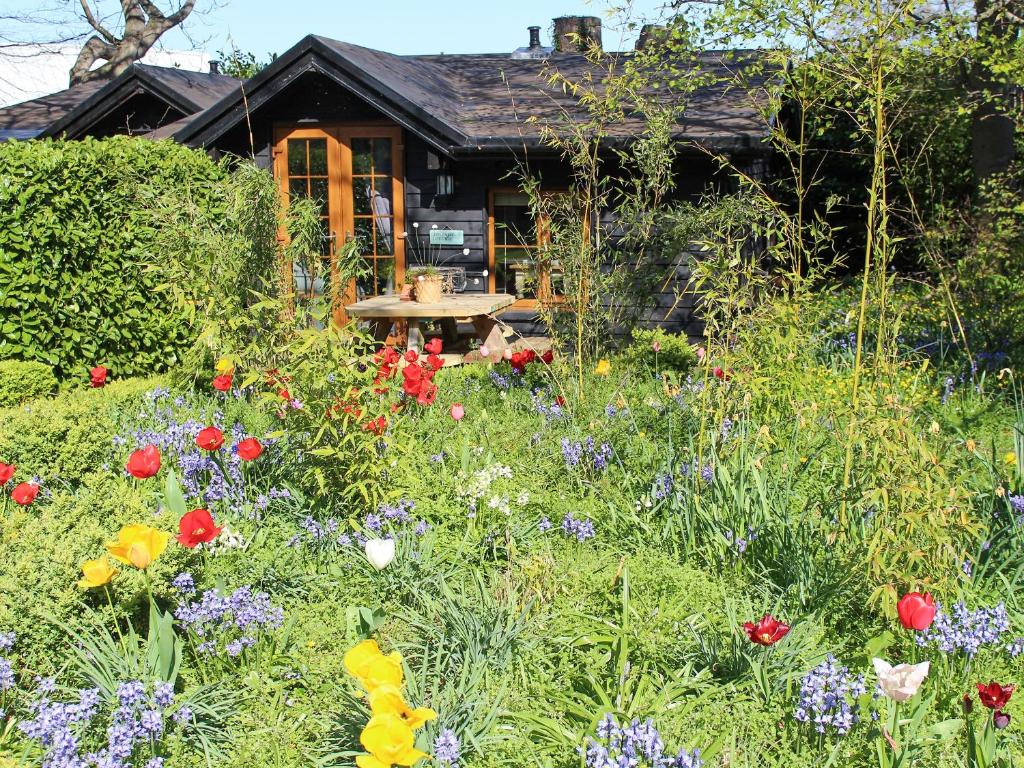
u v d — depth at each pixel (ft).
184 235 24.91
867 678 13.28
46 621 12.41
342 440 17.43
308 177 44.09
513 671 13.50
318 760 11.39
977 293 32.81
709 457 18.61
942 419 24.80
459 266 43.62
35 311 30.12
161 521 14.93
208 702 12.44
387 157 43.57
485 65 56.54
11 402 27.91
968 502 15.87
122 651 12.71
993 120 46.47
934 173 51.70
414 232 43.78
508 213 43.24
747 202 32.01
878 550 14.29
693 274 19.44
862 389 16.76
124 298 31.58
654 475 19.17
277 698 12.65
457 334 42.01
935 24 36.70
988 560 15.72
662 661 13.70
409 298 36.91
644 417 23.31
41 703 11.21
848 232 57.06
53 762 10.44
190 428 19.84
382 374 18.40
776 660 13.16
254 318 20.25
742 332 19.83
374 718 9.21
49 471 18.65
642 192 39.83
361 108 43.29
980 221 36.83
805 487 19.15
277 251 24.91
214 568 15.26
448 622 14.25
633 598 15.44
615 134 39.11
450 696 12.26
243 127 43.75
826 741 11.76
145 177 31.94
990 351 31.78
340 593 15.57
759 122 39.78
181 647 12.36
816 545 16.66
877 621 14.69
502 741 11.90
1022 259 33.22
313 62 40.73
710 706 12.57
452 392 27.17
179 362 32.40
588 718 12.17
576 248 29.25
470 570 16.44
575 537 17.70
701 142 37.99
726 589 15.72
